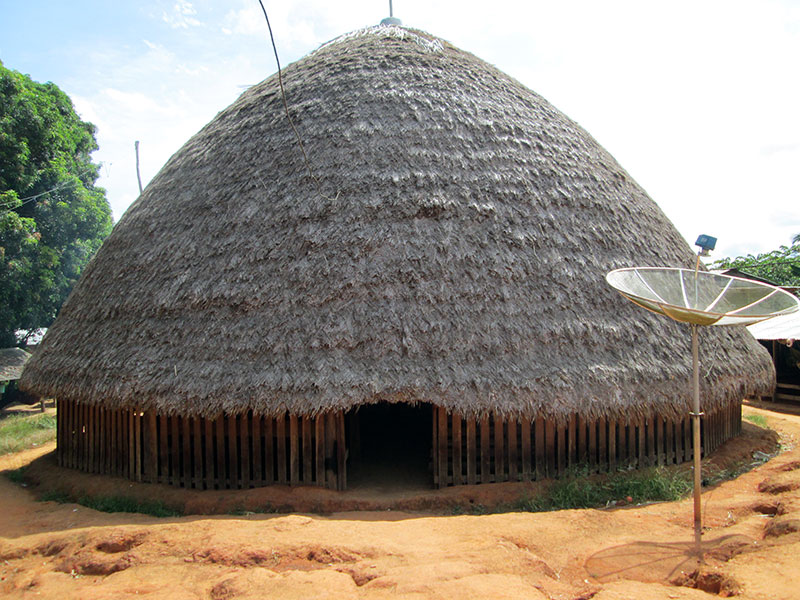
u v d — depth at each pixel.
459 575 4.57
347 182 8.99
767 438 10.60
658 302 5.43
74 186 24.30
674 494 7.33
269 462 7.94
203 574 4.95
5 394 22.08
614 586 4.48
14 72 21.72
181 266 8.94
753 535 5.52
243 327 8.00
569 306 8.38
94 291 9.89
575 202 9.56
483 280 8.28
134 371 8.08
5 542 6.30
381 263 8.25
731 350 9.26
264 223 8.86
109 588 4.72
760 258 26.91
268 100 11.05
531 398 7.50
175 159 11.59
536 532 5.86
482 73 11.49
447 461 7.92
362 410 12.38
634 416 7.86
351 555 5.17
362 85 10.49
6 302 21.14
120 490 8.22
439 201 8.82
